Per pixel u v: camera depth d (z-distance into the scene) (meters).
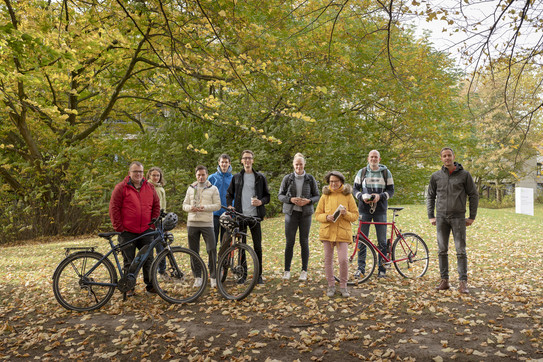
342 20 9.20
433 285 5.93
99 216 13.41
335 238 5.35
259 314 4.70
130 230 5.29
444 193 5.64
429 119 17.14
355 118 17.73
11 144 12.73
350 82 13.63
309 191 6.13
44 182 13.14
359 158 18.14
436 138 19.06
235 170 14.08
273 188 15.20
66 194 13.38
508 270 6.97
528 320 4.36
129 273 5.18
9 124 13.20
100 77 13.01
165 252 5.32
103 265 5.21
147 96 14.59
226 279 5.75
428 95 15.39
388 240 6.39
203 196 5.86
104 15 6.52
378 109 17.31
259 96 10.88
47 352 3.88
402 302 5.07
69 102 13.20
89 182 12.25
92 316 4.82
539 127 17.31
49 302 5.40
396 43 13.86
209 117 10.83
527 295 5.34
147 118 15.98
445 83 16.00
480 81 5.28
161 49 6.68
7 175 13.15
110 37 7.16
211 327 4.34
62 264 5.05
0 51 6.71
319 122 15.37
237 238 5.68
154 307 5.01
